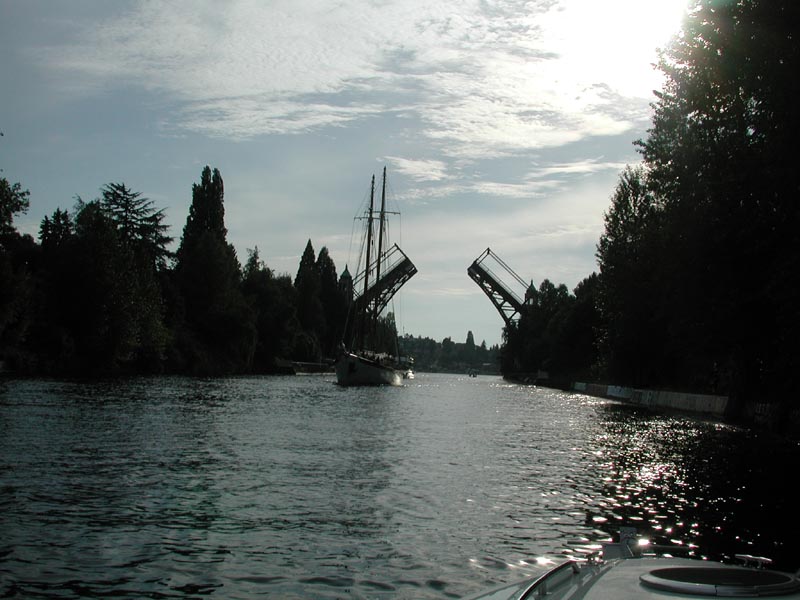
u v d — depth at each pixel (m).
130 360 84.81
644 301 55.41
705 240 31.30
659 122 37.28
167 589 9.15
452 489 16.17
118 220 106.44
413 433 29.09
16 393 43.19
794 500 16.22
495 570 10.17
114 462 18.58
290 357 133.38
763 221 29.33
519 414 44.00
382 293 103.44
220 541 11.34
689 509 14.75
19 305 65.81
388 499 14.82
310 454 21.30
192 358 97.50
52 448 20.80
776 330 31.97
